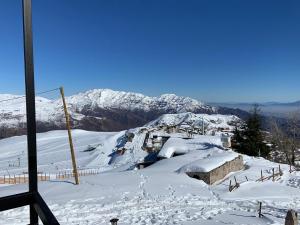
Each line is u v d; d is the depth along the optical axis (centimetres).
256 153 6975
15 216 2441
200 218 2591
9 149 10562
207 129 9750
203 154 5488
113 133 11194
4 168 7769
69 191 3453
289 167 5378
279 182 4419
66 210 2772
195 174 4319
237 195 3619
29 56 311
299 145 7506
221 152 5512
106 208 2869
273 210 2955
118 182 3862
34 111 317
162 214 2728
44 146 10350
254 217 2592
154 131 8106
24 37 307
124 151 7431
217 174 4406
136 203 3052
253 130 7012
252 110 7144
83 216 2630
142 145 7494
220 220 2491
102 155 7862
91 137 10781
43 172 6269
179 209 2900
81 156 8275
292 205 3253
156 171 4622
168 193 3472
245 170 5097
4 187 3700
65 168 6931
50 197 3219
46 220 257
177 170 4619
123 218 2608
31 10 310
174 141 6662
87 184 3747
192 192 3591
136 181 3919
